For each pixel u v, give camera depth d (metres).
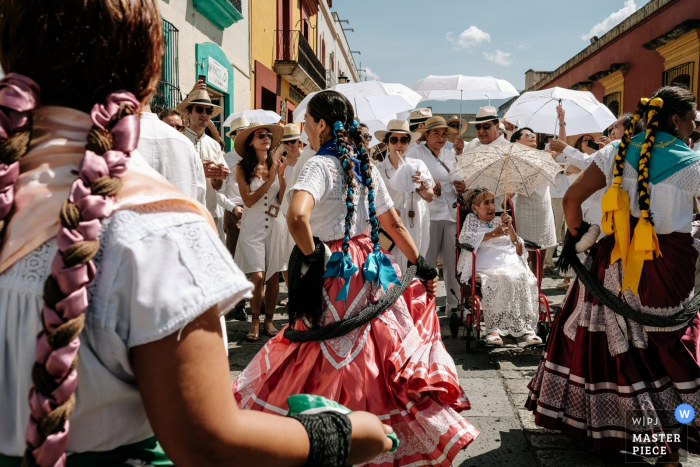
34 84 0.79
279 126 4.91
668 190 2.65
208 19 9.96
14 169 0.77
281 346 2.50
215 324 0.78
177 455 0.74
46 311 0.69
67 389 0.69
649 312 2.67
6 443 0.79
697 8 12.16
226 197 5.67
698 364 2.66
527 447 3.05
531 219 6.59
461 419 2.27
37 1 0.78
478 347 4.68
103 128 0.78
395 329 2.38
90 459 0.82
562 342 3.01
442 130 5.76
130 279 0.74
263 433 0.78
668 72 13.28
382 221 2.55
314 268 2.28
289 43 16.38
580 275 2.84
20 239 0.75
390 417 2.26
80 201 0.72
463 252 4.98
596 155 2.87
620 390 2.72
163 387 0.73
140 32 0.83
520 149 4.75
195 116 5.35
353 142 2.51
